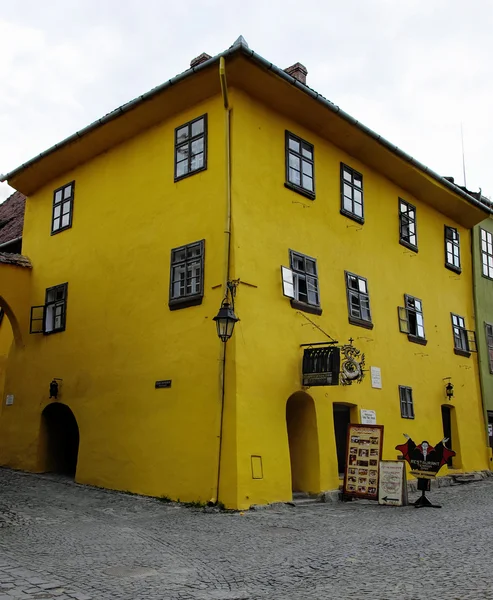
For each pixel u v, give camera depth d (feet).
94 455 48.03
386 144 55.88
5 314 62.75
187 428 41.91
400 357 57.82
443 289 67.46
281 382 43.45
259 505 39.24
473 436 67.21
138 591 20.70
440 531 31.65
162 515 36.76
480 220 73.87
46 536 29.73
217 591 20.79
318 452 45.55
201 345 42.50
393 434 54.44
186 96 47.01
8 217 76.02
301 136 50.78
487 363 72.38
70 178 57.77
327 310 49.55
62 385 52.85
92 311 51.83
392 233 60.44
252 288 42.86
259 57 42.88
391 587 20.49
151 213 48.75
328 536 30.66
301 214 49.03
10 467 55.93
